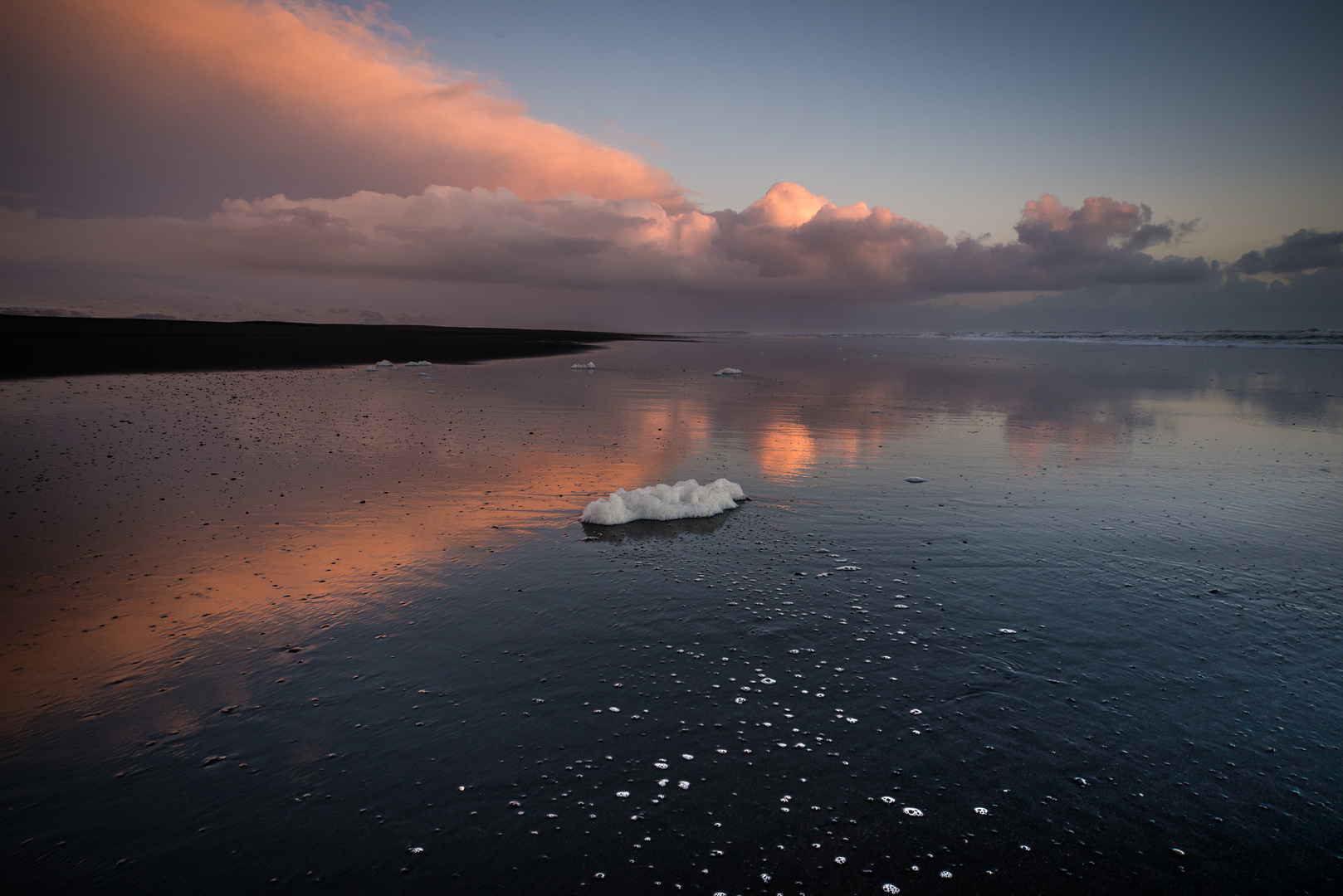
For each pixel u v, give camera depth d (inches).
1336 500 271.9
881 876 92.4
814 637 157.1
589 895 89.4
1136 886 90.7
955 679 139.4
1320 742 119.3
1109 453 365.7
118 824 102.1
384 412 503.2
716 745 119.0
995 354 1437.0
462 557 208.8
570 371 912.3
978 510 259.0
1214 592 182.1
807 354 1462.8
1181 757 115.6
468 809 104.9
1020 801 106.0
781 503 269.6
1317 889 89.9
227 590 183.5
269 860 95.6
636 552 213.9
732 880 91.7
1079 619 166.2
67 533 226.8
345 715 128.0
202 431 417.7
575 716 127.4
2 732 122.6
